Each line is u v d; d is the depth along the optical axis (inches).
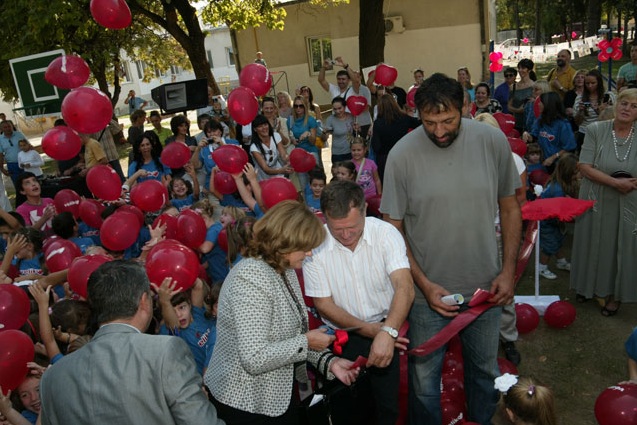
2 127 461.4
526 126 327.6
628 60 1066.7
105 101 174.9
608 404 107.7
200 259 201.5
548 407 98.7
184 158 249.6
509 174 112.7
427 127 102.4
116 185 212.2
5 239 220.2
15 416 107.3
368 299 114.2
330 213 99.5
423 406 119.6
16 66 310.8
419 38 725.3
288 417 99.1
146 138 283.4
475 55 713.0
